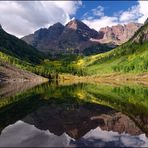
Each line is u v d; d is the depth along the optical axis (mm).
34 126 39375
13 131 35750
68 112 53312
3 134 33812
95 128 38625
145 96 87625
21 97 84625
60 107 60688
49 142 29625
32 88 137375
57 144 28734
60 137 32375
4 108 58719
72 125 40500
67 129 37469
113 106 62688
